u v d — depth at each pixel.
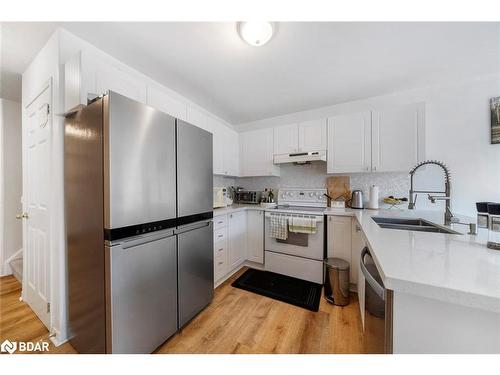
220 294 1.98
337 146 2.34
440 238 0.94
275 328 1.49
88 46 1.40
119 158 1.04
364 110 2.38
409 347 0.58
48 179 1.39
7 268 2.33
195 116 2.27
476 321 0.52
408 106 2.01
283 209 2.49
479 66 1.72
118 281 1.03
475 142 1.90
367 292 0.93
